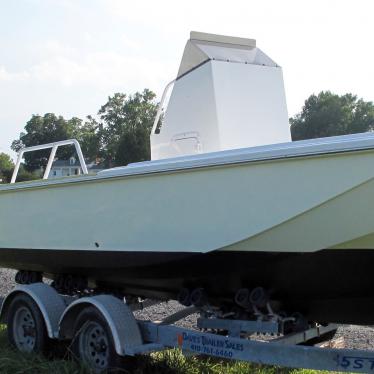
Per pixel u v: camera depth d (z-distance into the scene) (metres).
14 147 45.16
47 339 4.96
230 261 4.16
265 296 4.21
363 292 3.97
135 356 4.36
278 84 5.50
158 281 4.96
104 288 5.83
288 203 3.61
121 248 4.61
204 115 5.15
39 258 5.70
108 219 4.73
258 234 3.78
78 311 4.72
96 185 4.83
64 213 5.16
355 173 3.34
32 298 5.08
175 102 5.50
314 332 4.84
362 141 3.28
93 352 4.55
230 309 4.64
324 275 3.94
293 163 3.58
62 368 4.52
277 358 3.68
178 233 4.20
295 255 3.89
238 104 5.17
